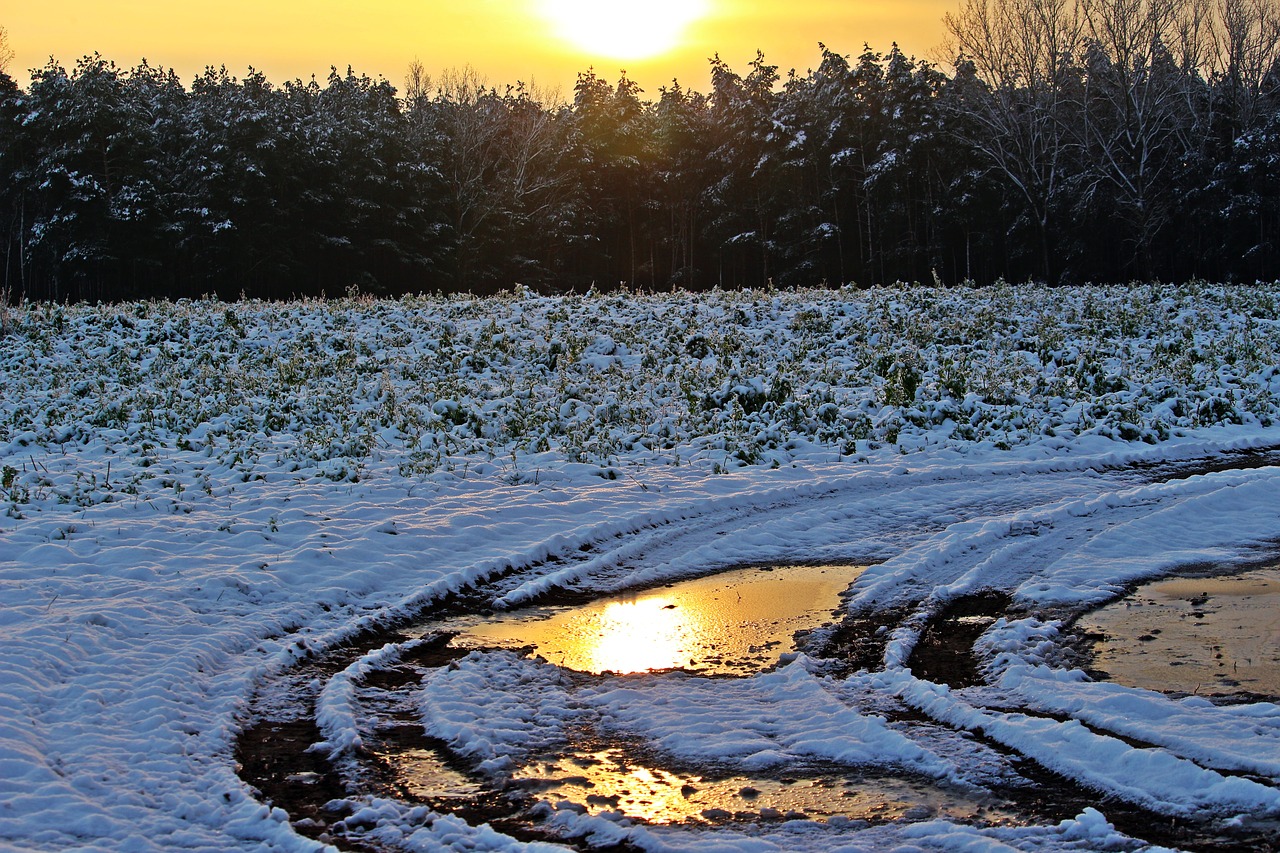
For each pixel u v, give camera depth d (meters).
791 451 13.78
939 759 5.11
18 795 4.62
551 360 19.47
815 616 7.66
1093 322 22.50
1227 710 5.47
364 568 8.64
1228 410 15.52
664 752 5.34
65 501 10.31
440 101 65.75
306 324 22.36
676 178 64.50
